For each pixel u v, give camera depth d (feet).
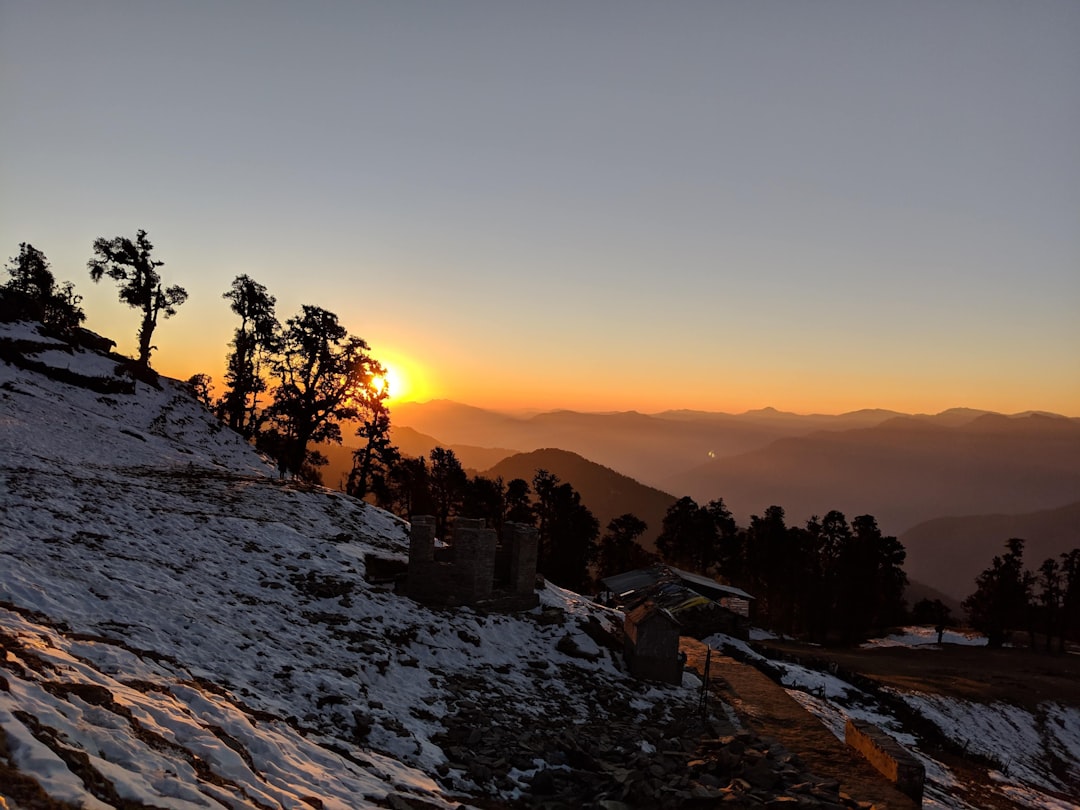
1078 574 320.29
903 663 211.82
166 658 43.83
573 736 58.34
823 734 71.61
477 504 284.00
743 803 46.29
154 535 75.25
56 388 155.94
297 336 191.83
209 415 197.88
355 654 61.05
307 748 39.19
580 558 297.53
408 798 37.58
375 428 209.46
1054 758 142.82
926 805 65.72
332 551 93.09
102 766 24.82
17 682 28.32
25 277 233.14
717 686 87.40
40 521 65.51
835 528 334.85
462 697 61.77
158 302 213.87
